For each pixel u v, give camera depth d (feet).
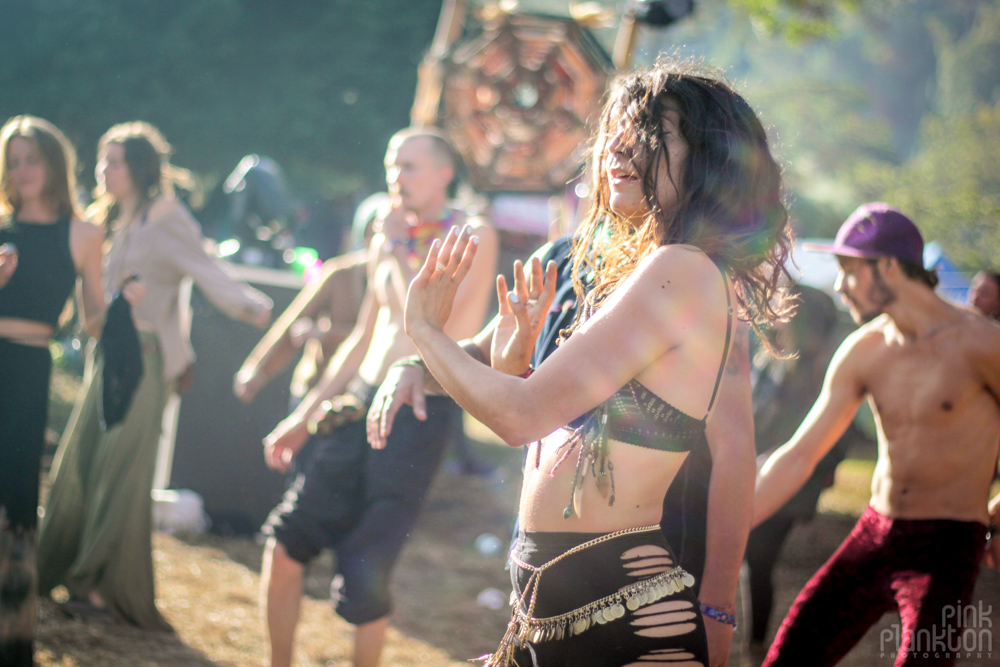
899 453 10.03
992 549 10.39
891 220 10.15
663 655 6.11
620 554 6.23
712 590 8.11
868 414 41.50
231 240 23.29
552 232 29.19
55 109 42.88
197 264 15.19
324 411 11.87
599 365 5.90
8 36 42.39
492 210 31.53
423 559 19.65
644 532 6.28
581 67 27.66
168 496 19.19
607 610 6.17
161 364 14.57
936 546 9.68
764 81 178.50
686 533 8.32
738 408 8.16
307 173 48.21
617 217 6.70
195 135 44.80
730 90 6.60
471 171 28.17
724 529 8.11
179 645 13.38
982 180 98.68
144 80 43.39
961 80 241.76
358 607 11.56
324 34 46.78
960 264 77.05
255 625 14.66
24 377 11.23
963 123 107.34
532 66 27.61
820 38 34.09
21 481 10.91
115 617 13.73
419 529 21.84
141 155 15.20
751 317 6.81
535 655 6.49
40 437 11.29
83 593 13.73
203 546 18.28
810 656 10.00
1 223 12.04
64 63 42.34
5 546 10.71
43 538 14.12
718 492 8.11
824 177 150.92
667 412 6.20
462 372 6.07
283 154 46.62
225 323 19.72
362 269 17.53
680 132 6.38
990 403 9.87
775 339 15.21
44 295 11.75
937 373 9.91
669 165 6.38
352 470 11.82
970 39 244.42
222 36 45.29
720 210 6.40
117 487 13.85
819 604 10.08
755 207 6.51
